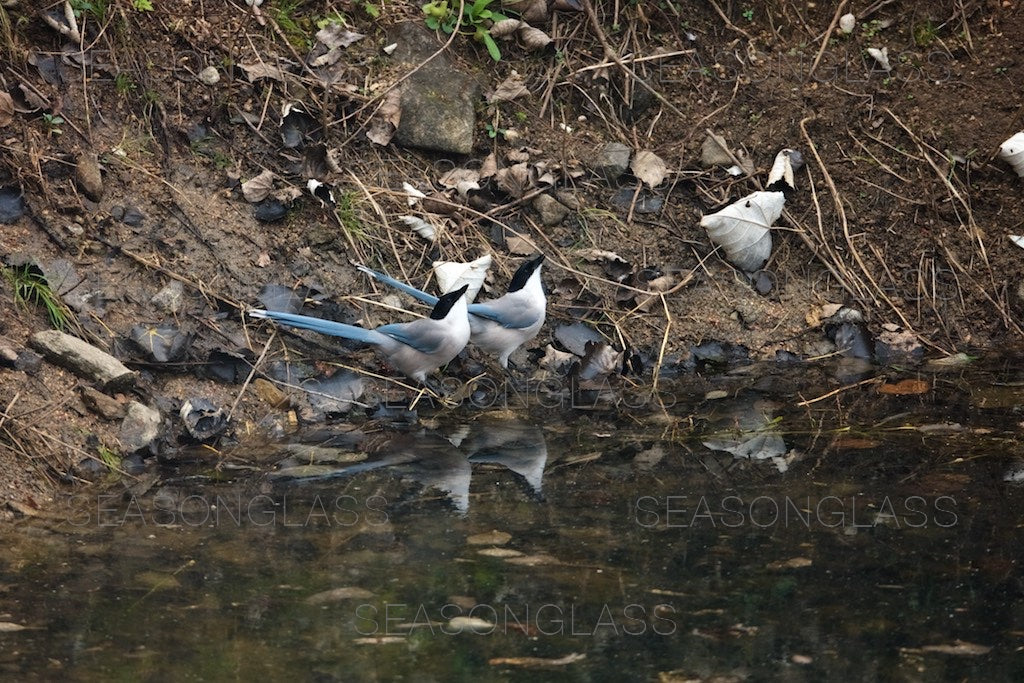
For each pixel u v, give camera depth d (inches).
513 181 501.7
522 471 381.4
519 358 469.1
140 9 483.8
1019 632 286.7
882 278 514.0
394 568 313.4
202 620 284.7
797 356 490.3
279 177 473.7
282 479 373.4
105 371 393.4
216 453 394.6
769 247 511.2
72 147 451.5
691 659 273.1
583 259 496.7
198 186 462.6
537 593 301.1
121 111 467.5
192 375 420.5
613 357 470.6
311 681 260.8
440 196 494.6
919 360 490.0
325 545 325.7
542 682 262.4
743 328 495.2
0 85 446.6
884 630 287.0
